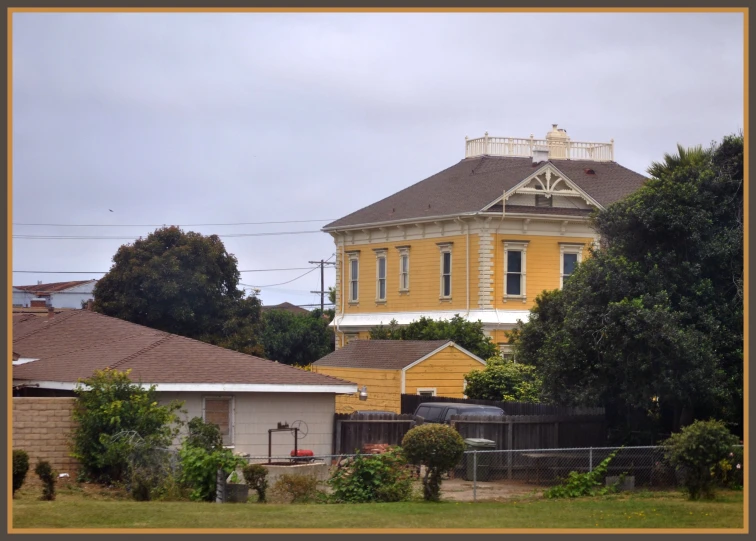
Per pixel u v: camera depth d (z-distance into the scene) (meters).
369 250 75.62
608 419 38.94
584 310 35.97
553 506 26.22
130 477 28.59
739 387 34.59
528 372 48.06
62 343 43.78
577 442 37.56
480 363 53.94
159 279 69.81
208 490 26.81
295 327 90.25
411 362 52.34
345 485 27.16
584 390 36.12
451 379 53.25
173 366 35.88
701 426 27.98
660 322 33.84
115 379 32.41
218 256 72.88
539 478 34.78
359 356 56.78
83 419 31.69
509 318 65.00
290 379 36.22
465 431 37.06
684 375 33.88
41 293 110.00
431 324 59.91
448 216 67.00
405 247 71.81
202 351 38.25
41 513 22.58
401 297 72.19
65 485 30.20
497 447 36.53
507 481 35.03
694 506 26.02
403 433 38.28
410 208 72.38
